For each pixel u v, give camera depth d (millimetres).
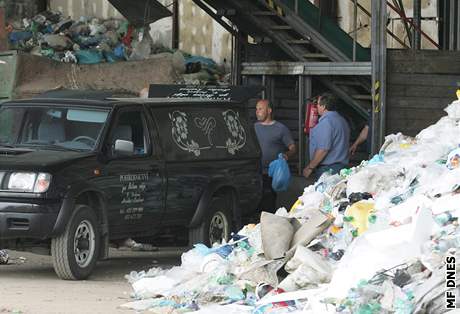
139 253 42125
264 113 45625
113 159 34625
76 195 32875
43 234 32344
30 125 36125
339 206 29047
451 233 24438
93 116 35500
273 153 45469
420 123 47781
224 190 39562
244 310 25359
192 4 71688
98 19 71062
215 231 39031
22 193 32312
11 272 35188
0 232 32469
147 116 36531
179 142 37562
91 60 61438
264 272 27234
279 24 54062
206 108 39344
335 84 51781
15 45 66125
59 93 42812
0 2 76062
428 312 22156
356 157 52844
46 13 72625
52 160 32906
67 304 27734
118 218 34812
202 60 63719
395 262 23984
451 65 47969
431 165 28875
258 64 54344
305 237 28312
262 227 28719
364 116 51344
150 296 28750
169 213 36906
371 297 22750
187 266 30547
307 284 25875
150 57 59812
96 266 37406
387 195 28328
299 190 50188
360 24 62594
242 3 53938
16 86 51531
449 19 55000
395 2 54812
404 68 47656
